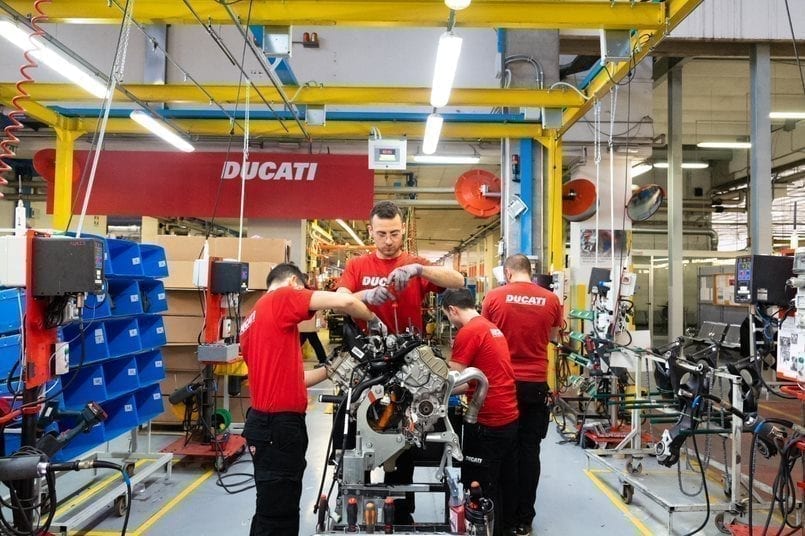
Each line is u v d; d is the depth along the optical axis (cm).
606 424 469
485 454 255
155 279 407
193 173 700
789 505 297
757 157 621
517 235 656
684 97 939
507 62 663
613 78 425
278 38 373
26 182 862
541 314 290
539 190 659
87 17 368
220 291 401
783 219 1212
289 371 224
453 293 273
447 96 425
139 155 697
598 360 452
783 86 904
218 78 729
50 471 201
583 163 727
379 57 736
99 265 224
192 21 370
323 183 706
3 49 700
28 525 212
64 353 237
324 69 736
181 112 621
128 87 518
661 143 949
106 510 324
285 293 228
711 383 296
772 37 629
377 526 187
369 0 366
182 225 881
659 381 391
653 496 310
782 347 286
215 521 313
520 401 288
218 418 433
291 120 626
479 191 718
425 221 1428
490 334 258
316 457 431
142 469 348
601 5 367
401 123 628
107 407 366
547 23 368
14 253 211
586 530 307
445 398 200
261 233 726
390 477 247
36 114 579
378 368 200
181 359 486
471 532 185
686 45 655
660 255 891
